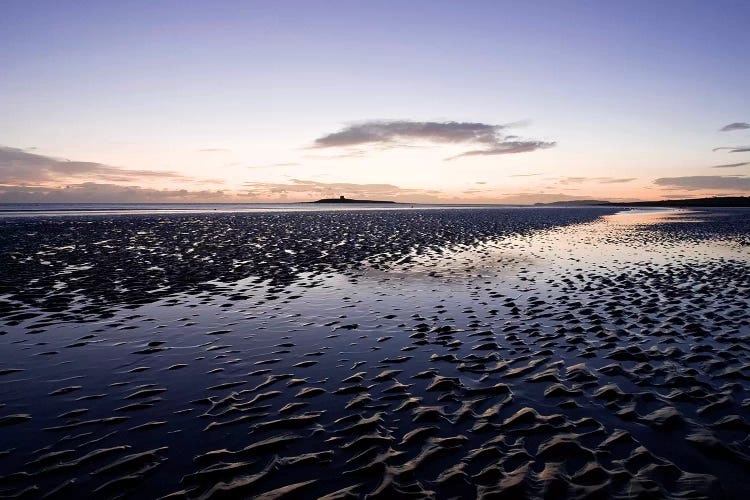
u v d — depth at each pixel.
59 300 13.85
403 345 9.96
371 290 15.61
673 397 7.12
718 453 5.53
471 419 6.54
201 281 17.05
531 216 78.88
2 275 17.77
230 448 5.83
